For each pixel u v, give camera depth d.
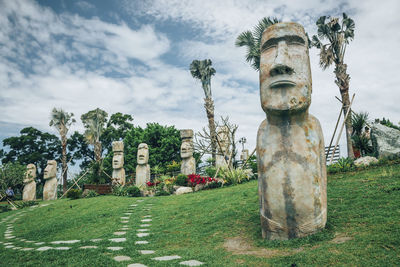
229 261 4.77
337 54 16.27
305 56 5.79
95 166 22.08
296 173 5.46
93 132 29.33
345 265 3.85
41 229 10.19
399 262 3.67
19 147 36.00
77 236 8.63
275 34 5.82
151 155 28.95
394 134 12.45
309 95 5.63
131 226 9.02
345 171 11.15
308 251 4.58
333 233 5.29
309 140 5.59
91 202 15.27
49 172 23.84
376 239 4.46
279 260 4.45
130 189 16.77
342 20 16.23
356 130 15.37
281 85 5.57
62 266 5.27
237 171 14.70
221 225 7.34
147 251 6.05
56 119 29.31
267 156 5.78
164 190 16.45
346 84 15.97
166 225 8.50
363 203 6.55
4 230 11.55
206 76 26.20
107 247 6.55
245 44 19.41
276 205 5.54
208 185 14.79
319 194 5.44
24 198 23.52
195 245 6.26
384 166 10.60
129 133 31.83
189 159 20.95
